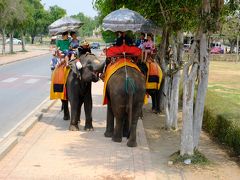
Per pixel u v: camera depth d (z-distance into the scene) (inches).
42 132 443.2
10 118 542.0
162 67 561.6
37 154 359.9
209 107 497.4
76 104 453.1
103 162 343.0
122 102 380.5
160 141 443.5
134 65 397.4
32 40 3695.9
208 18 349.4
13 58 1732.3
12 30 2098.9
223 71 1439.5
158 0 455.8
